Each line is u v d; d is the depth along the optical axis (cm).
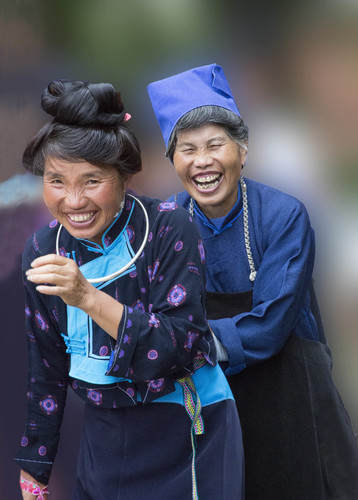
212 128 386
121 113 268
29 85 702
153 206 290
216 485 298
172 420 295
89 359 290
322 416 399
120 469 299
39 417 320
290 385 398
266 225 404
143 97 804
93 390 296
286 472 397
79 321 291
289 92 812
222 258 410
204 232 416
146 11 793
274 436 400
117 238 288
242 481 313
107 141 260
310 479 394
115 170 269
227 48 816
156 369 272
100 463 302
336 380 690
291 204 406
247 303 405
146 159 794
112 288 288
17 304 620
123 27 786
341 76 800
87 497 312
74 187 264
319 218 788
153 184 786
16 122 669
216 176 390
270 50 812
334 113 802
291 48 810
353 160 791
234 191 403
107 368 286
